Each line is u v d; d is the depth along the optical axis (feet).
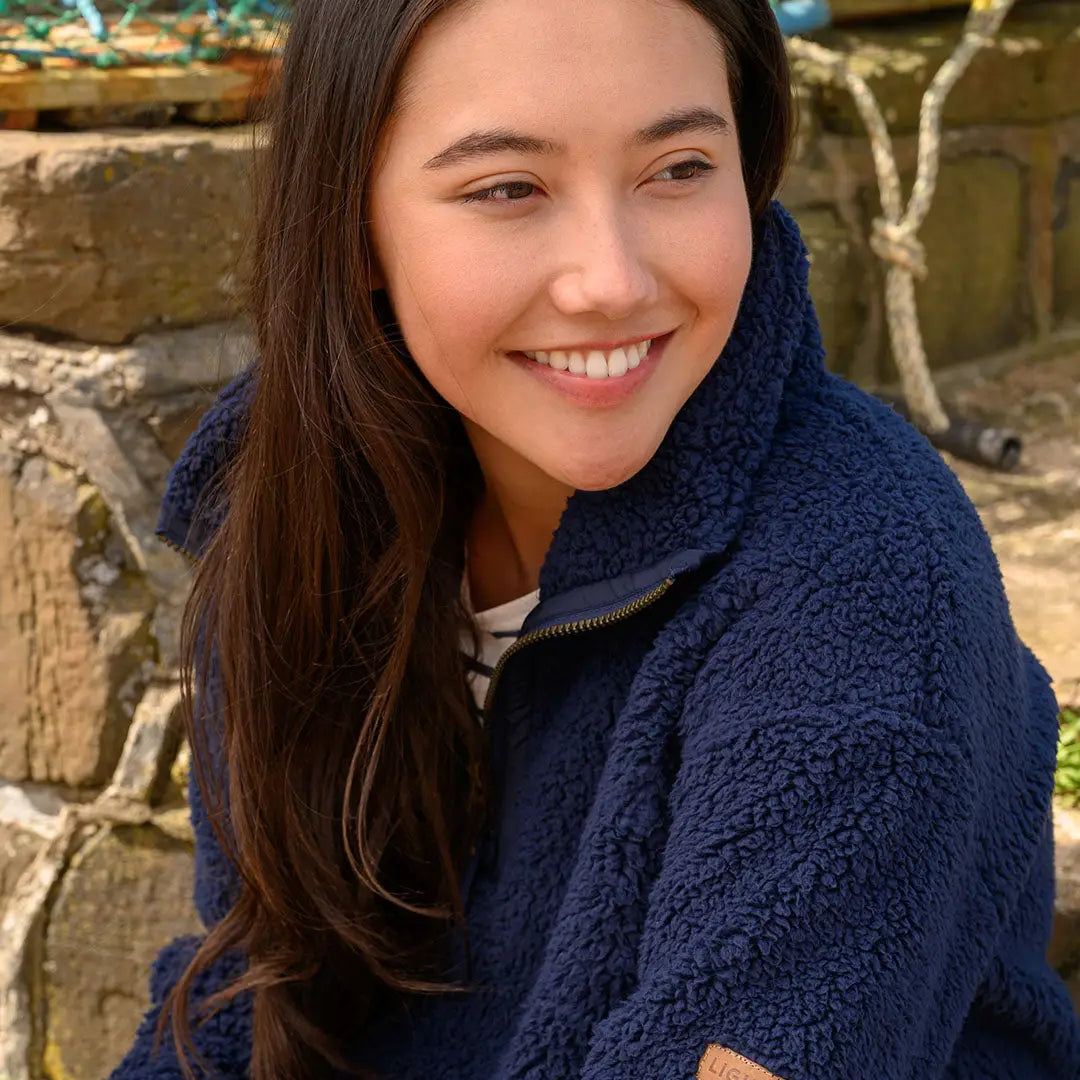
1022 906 3.72
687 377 3.16
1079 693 6.07
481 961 3.81
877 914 2.93
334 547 3.71
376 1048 3.98
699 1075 2.92
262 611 3.81
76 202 6.00
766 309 3.29
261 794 3.89
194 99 6.46
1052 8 10.09
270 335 3.56
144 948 6.74
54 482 6.48
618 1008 3.11
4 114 6.32
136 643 6.56
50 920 6.85
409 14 2.92
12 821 6.95
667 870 3.10
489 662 3.99
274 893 3.91
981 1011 3.64
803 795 2.95
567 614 3.46
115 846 6.72
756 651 3.11
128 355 6.23
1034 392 9.41
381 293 3.51
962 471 8.35
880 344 9.24
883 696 2.98
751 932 2.93
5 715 6.89
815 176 8.88
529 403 3.14
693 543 3.28
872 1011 2.91
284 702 3.87
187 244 6.25
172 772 6.61
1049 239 10.03
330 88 3.14
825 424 3.37
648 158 2.93
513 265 2.98
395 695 3.68
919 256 8.39
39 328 6.37
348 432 3.61
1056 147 9.93
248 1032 4.11
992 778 3.25
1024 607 6.75
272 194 3.49
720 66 3.05
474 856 3.89
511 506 3.84
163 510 4.25
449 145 2.93
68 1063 6.99
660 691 3.26
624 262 2.91
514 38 2.85
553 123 2.85
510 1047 3.39
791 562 3.14
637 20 2.86
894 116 8.98
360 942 3.81
